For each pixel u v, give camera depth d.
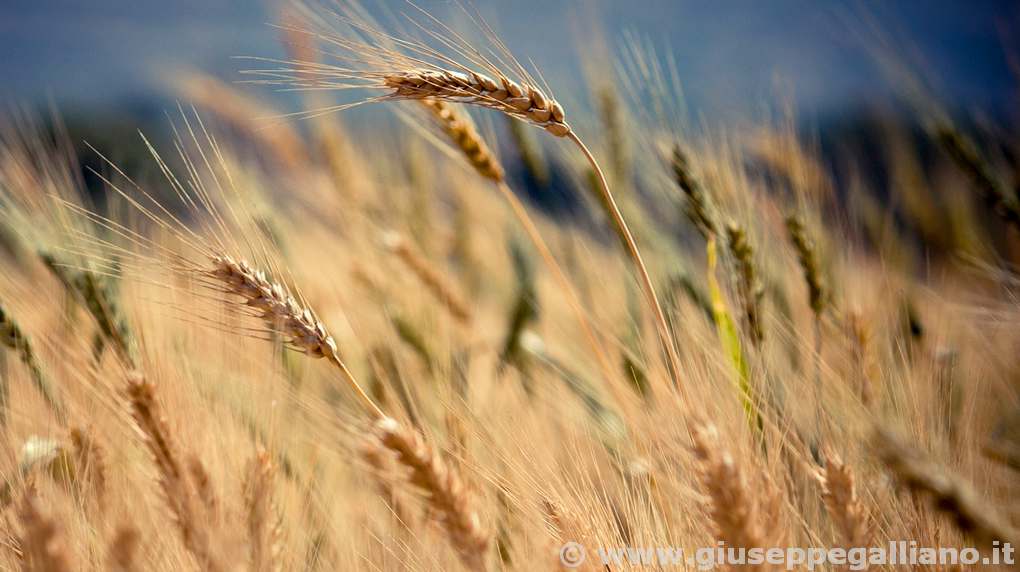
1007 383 1.15
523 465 1.13
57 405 1.16
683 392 1.10
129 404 1.08
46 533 1.02
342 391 1.24
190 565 1.10
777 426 1.14
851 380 1.17
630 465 1.15
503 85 1.12
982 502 0.99
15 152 1.21
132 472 1.14
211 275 1.09
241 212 1.13
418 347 1.29
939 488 0.99
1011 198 1.29
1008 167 1.30
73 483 1.14
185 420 1.12
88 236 1.17
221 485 1.11
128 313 1.19
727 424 1.11
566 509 1.10
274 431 1.16
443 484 1.02
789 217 1.23
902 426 1.12
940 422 1.13
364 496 1.18
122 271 1.14
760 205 1.27
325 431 1.19
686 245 1.30
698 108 1.27
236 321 1.12
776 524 1.03
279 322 1.09
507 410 1.23
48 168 1.21
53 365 1.17
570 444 1.17
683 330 1.19
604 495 1.12
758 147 1.30
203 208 1.11
